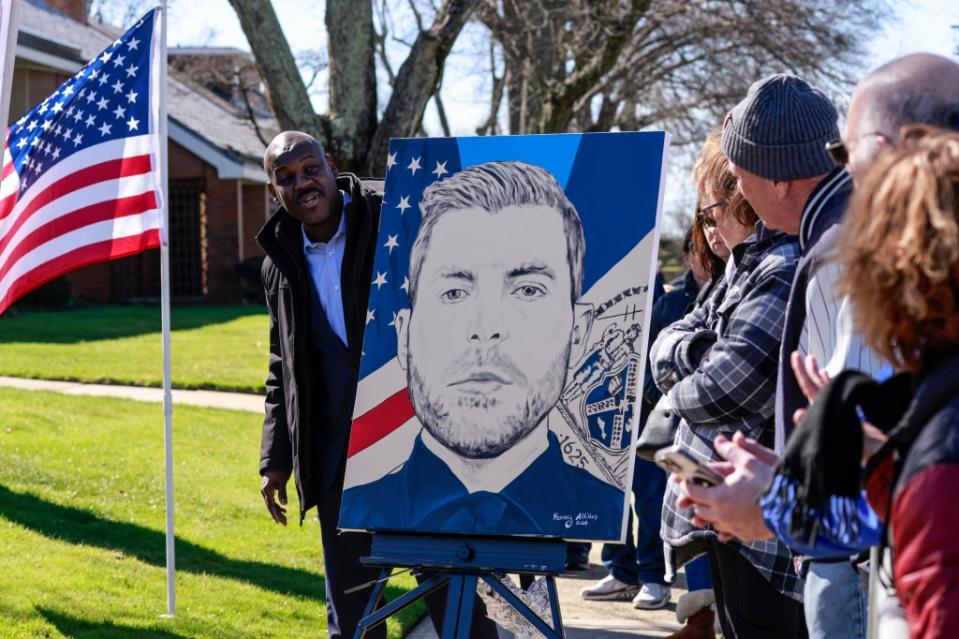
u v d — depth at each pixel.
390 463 3.07
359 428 3.12
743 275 2.96
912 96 1.98
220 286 27.50
